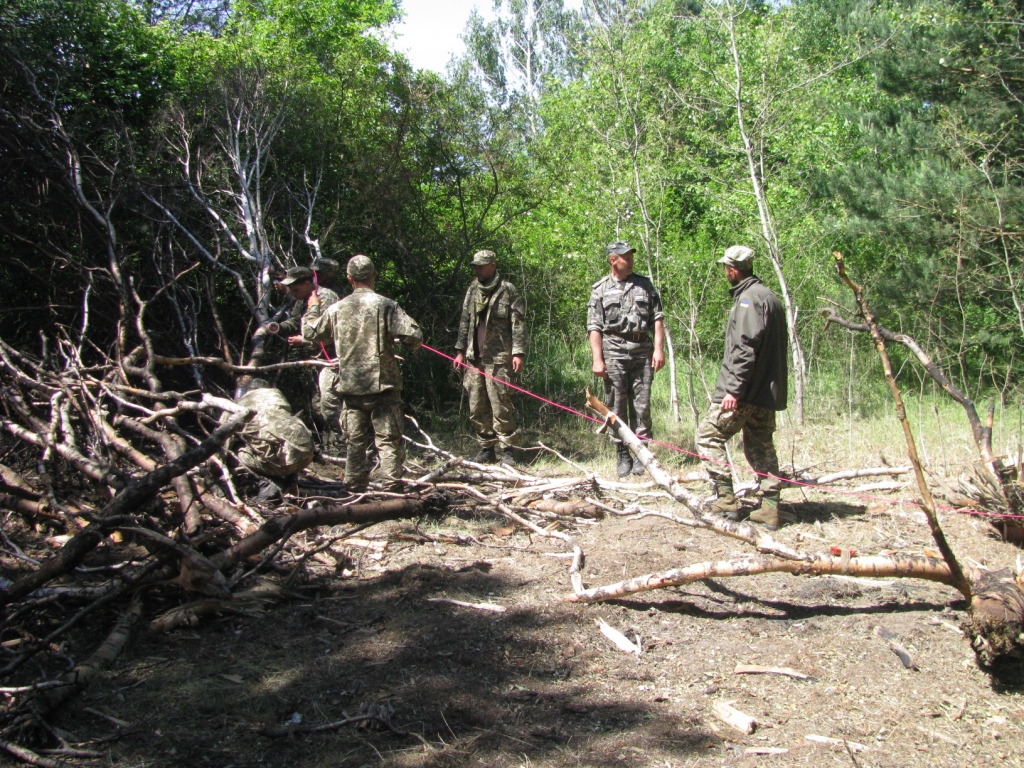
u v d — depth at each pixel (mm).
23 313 7574
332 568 4672
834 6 14727
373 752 2869
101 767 2762
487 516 5723
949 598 4152
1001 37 9961
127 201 7770
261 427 5402
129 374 6273
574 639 3732
